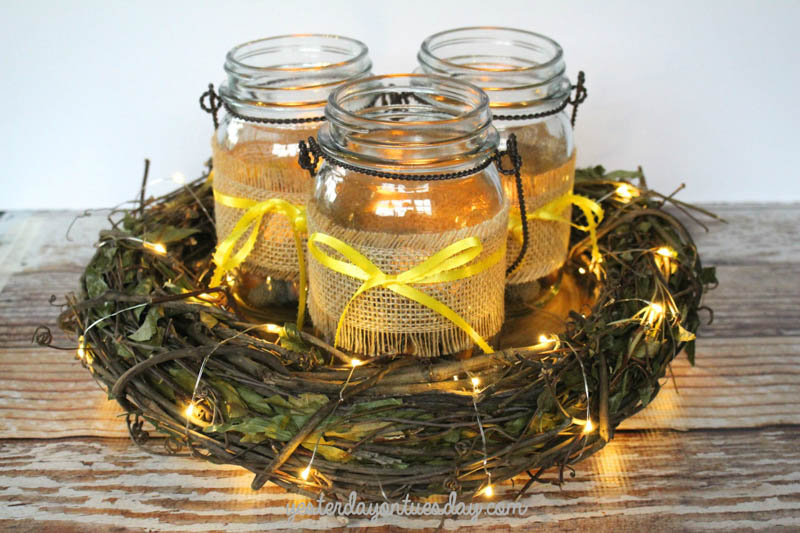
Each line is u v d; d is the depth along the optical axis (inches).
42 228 27.1
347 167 16.2
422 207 16.3
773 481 18.3
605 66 27.0
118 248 19.3
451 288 16.6
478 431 16.1
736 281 24.4
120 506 17.7
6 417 19.8
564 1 26.0
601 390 16.6
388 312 16.7
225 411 16.4
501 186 17.4
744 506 17.8
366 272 16.4
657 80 27.2
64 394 20.5
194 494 18.1
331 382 16.2
